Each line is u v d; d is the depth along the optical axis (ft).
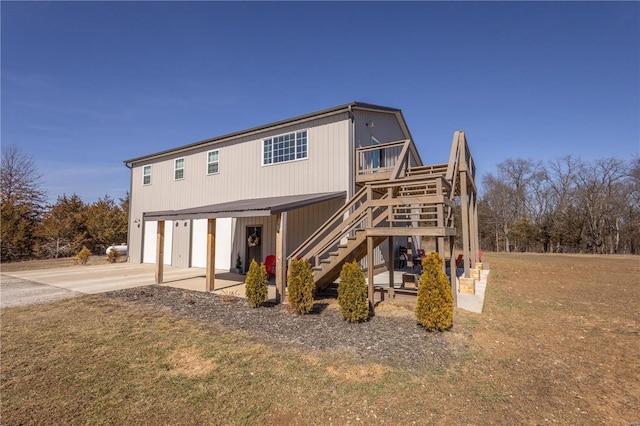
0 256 69.05
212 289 31.53
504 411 10.35
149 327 19.69
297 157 41.39
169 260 55.88
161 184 58.65
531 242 114.01
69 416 10.07
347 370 13.34
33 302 26.63
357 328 19.20
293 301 22.35
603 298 28.02
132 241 63.31
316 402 10.90
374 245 29.30
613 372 13.35
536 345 16.40
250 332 18.67
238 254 46.47
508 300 26.89
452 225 26.71
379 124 45.88
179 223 55.01
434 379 12.55
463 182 33.40
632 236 97.30
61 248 79.00
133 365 13.98
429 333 17.97
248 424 9.68
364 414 10.17
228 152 49.01
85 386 12.04
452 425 9.58
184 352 15.53
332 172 38.27
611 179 101.81
